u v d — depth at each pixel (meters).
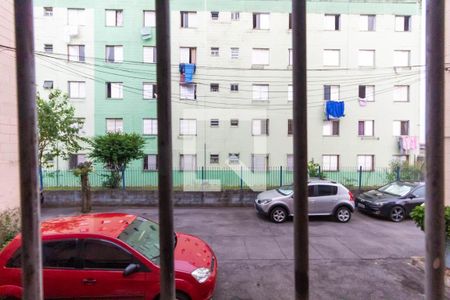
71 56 23.78
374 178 21.42
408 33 25.05
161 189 2.68
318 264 6.95
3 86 7.45
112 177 16.11
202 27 24.28
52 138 15.61
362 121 25.02
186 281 4.54
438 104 2.39
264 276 6.32
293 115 2.69
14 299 4.41
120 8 23.95
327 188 11.83
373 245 8.48
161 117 2.65
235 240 9.03
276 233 9.88
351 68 24.92
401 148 24.67
